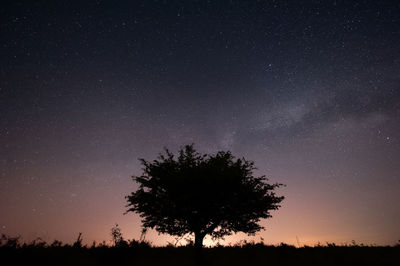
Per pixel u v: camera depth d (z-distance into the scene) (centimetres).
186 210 1301
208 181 1290
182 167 1416
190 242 1398
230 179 1320
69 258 1321
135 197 1381
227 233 1409
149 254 1526
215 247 1808
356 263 1322
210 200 1332
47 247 1448
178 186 1329
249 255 1530
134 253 1476
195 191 1309
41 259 1241
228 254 1600
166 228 1366
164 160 1508
